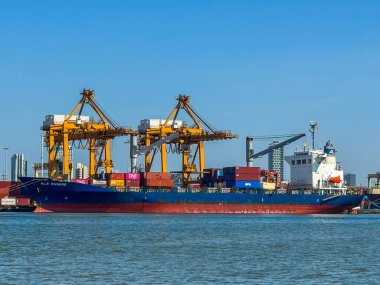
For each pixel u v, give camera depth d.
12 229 112.69
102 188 159.38
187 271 61.94
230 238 97.81
